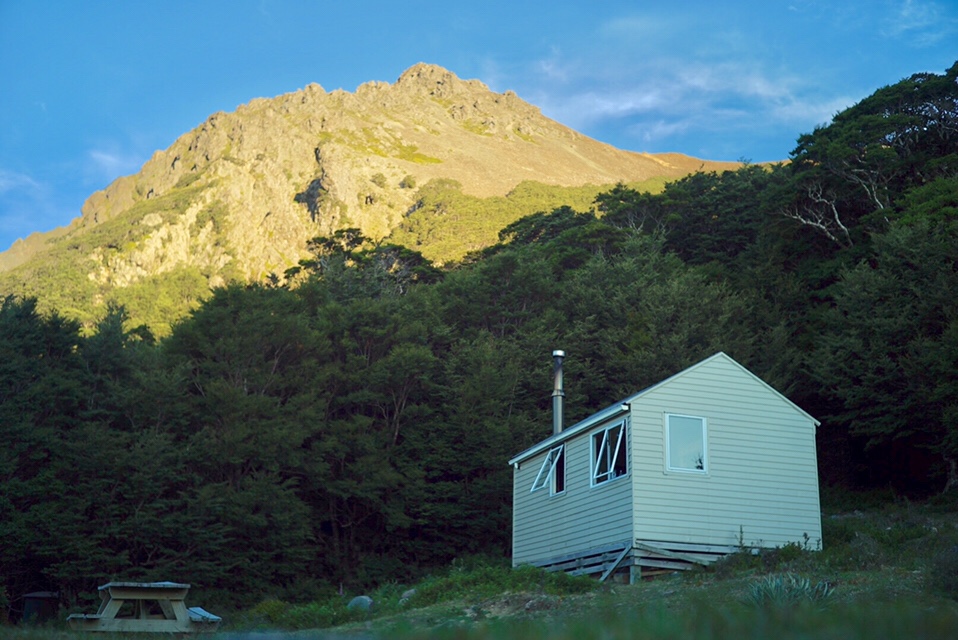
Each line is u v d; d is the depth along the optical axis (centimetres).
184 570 2836
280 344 3622
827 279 4191
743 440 2034
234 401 3216
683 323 3747
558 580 1764
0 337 3197
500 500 3409
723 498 1972
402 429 3669
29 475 2989
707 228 6034
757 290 4234
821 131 4672
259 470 3241
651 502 1905
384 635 1053
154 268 16700
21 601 2927
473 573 1958
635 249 4881
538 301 4419
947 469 3075
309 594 3003
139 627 1410
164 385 3188
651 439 1953
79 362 3353
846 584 1332
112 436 3041
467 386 3544
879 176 4359
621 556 1883
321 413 3416
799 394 3700
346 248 6962
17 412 2967
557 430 2505
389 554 3469
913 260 3284
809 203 4512
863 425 3200
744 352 3672
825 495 3425
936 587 1223
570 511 2172
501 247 6794
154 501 2931
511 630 1054
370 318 3841
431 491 3472
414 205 18688
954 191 3647
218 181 19475
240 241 17388
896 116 4338
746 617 996
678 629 926
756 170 6544
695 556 1898
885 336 3183
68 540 2752
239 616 2220
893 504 3062
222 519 2980
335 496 3481
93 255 16725
